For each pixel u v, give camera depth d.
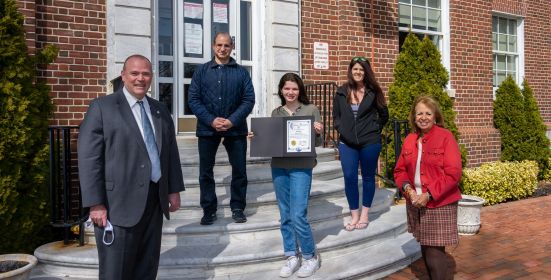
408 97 7.04
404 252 4.40
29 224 4.41
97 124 2.77
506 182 7.69
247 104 4.23
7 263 3.54
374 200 5.38
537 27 10.97
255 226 4.25
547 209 7.03
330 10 7.48
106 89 5.61
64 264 3.93
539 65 11.01
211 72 4.20
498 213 6.79
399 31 8.42
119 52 5.64
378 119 4.57
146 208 2.92
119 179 2.79
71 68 5.41
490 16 9.41
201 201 4.25
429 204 3.37
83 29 5.48
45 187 4.56
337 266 4.00
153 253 3.01
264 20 6.89
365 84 4.49
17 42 4.36
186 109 6.55
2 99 4.25
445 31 8.80
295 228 3.71
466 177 7.39
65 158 4.42
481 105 9.21
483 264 4.48
